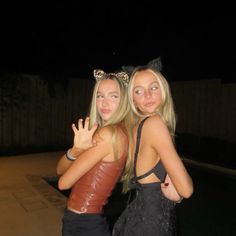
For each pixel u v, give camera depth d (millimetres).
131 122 1785
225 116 9195
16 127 9844
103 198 1761
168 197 1620
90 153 1668
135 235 1647
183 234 4902
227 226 5242
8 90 9625
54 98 10484
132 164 1745
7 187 5758
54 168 7430
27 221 4098
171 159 1523
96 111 1878
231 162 8430
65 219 1796
